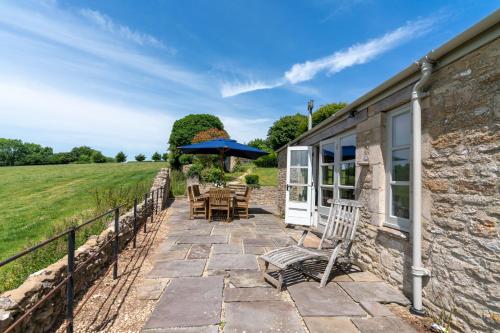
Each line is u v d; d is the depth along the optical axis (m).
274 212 9.41
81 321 2.37
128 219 4.99
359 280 3.33
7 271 3.27
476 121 2.16
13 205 8.67
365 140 3.90
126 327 2.28
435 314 2.49
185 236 5.55
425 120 2.72
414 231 2.68
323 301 2.74
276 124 27.47
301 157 6.91
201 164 15.48
